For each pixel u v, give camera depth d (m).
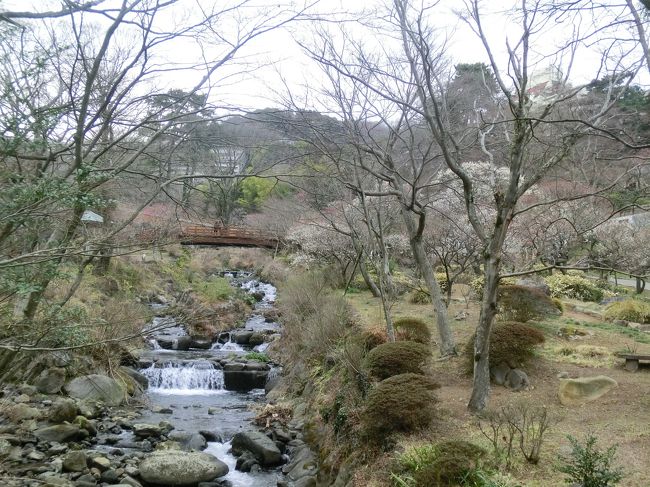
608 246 15.82
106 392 10.93
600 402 6.91
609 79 7.29
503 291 10.77
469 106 9.98
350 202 10.40
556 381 7.96
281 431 9.22
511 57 7.16
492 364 8.15
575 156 10.92
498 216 6.33
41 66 3.89
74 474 7.46
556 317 12.02
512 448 5.45
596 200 15.57
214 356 15.05
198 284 21.89
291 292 15.20
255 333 17.11
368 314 13.27
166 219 7.49
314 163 9.66
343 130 9.12
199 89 4.90
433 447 5.29
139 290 18.95
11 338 4.52
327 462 7.12
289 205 16.59
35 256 3.69
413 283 16.61
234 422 10.33
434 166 13.23
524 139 6.35
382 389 6.42
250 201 18.42
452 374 8.65
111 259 18.20
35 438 8.46
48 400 10.16
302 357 12.30
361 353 8.66
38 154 4.11
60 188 3.71
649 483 4.57
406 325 10.23
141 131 5.55
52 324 4.91
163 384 13.10
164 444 8.80
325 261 20.03
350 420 7.10
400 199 9.42
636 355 8.28
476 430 6.07
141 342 15.33
